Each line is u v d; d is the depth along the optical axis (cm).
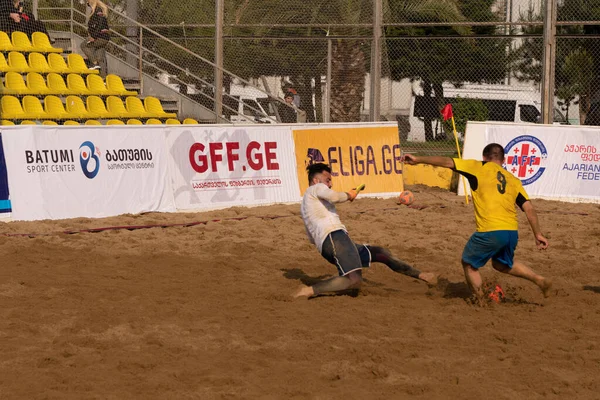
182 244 1431
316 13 2541
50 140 1636
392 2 2588
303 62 2617
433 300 1060
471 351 825
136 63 2723
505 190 1017
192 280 1151
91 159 1691
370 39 2420
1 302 998
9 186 1579
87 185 1678
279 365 770
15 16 2430
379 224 1688
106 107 2403
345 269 1039
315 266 1270
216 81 2442
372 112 2402
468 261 1023
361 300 1049
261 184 1938
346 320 938
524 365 779
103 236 1485
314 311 980
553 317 973
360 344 842
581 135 2162
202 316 950
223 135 1892
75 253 1324
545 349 833
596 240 1551
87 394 688
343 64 2616
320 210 1059
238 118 2717
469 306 1022
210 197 1855
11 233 1461
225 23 2569
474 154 2194
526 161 2181
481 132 2197
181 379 727
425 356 805
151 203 1775
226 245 1413
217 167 1875
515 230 1015
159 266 1245
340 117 2638
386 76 2755
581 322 950
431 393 700
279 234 1543
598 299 1077
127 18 2477
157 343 838
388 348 827
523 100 3456
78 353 802
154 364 767
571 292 1124
